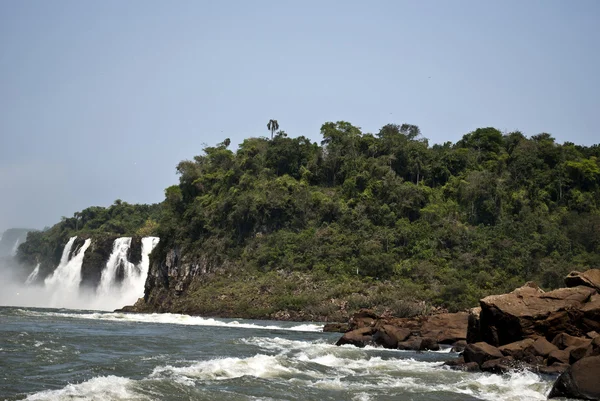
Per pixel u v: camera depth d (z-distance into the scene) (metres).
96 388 20.08
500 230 96.81
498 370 28.50
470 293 82.44
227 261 102.31
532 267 88.62
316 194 107.38
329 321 80.94
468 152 116.75
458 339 43.47
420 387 24.36
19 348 29.31
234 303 90.94
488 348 30.41
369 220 100.94
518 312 32.78
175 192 117.69
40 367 24.75
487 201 102.06
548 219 100.44
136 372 24.48
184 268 106.50
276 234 102.25
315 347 37.41
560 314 32.59
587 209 103.12
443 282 87.12
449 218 100.69
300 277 92.31
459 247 94.19
